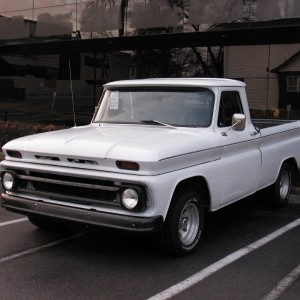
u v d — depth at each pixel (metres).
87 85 17.16
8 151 5.25
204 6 13.16
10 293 4.16
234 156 5.71
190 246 5.12
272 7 12.20
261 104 13.83
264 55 13.80
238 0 12.66
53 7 16.05
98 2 15.04
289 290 4.28
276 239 5.80
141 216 4.44
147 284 4.37
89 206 4.68
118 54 16.50
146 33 14.12
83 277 4.53
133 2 14.35
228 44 14.37
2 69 19.44
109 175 4.52
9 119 18.66
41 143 5.04
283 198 7.36
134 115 5.89
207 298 4.09
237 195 5.81
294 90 13.32
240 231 6.13
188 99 5.68
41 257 5.08
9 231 6.00
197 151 4.96
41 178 4.98
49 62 18.11
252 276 4.59
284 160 7.07
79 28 15.51
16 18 16.97
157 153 4.47
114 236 5.80
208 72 14.75
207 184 5.16
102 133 5.27
